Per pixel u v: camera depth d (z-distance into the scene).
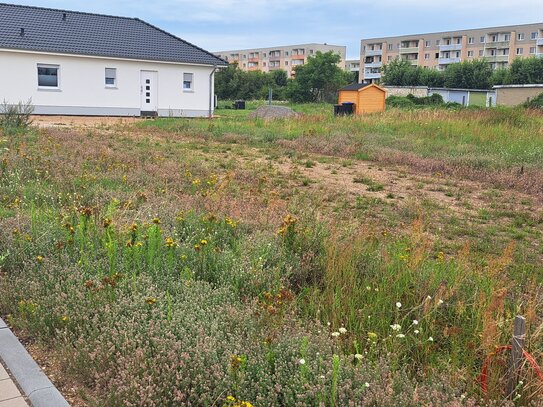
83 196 7.39
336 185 10.15
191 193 8.05
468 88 73.88
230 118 27.72
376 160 13.45
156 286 4.41
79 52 28.31
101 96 29.56
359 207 8.30
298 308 4.32
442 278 4.65
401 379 3.22
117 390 3.17
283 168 11.91
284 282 4.84
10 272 4.98
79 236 5.26
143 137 16.75
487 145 15.71
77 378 3.49
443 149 14.86
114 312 3.91
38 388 3.31
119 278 4.35
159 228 5.25
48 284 4.48
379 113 25.53
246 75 66.88
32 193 7.43
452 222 7.62
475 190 10.11
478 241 6.73
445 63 102.50
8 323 4.23
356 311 4.15
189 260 5.00
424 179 11.06
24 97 27.42
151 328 3.67
